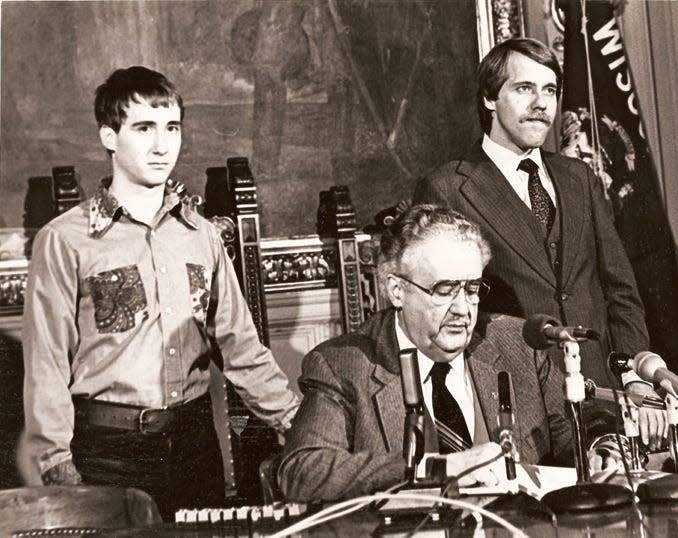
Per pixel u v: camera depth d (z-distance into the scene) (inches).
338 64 200.1
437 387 111.6
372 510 96.0
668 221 203.0
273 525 93.4
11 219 180.5
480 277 108.2
